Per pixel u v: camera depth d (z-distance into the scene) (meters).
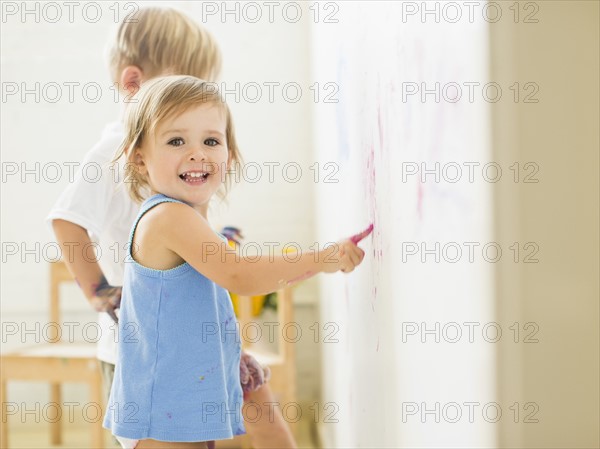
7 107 2.67
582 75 0.47
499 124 0.47
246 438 2.20
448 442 0.60
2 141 2.67
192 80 1.03
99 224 1.25
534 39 0.47
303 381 2.64
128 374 0.97
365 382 1.12
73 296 2.61
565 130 0.47
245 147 2.68
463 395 0.55
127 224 1.26
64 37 2.66
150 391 0.95
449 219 0.58
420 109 0.67
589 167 0.47
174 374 0.95
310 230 2.68
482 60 0.48
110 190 1.25
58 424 2.37
